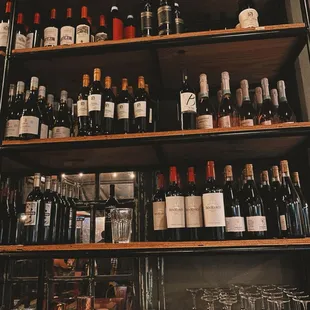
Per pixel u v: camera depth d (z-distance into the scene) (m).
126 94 1.57
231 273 1.48
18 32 1.58
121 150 1.39
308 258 1.39
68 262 1.55
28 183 1.68
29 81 1.63
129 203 1.61
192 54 1.40
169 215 1.24
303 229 1.34
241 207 1.39
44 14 1.74
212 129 1.27
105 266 1.54
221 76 1.46
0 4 1.75
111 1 1.66
